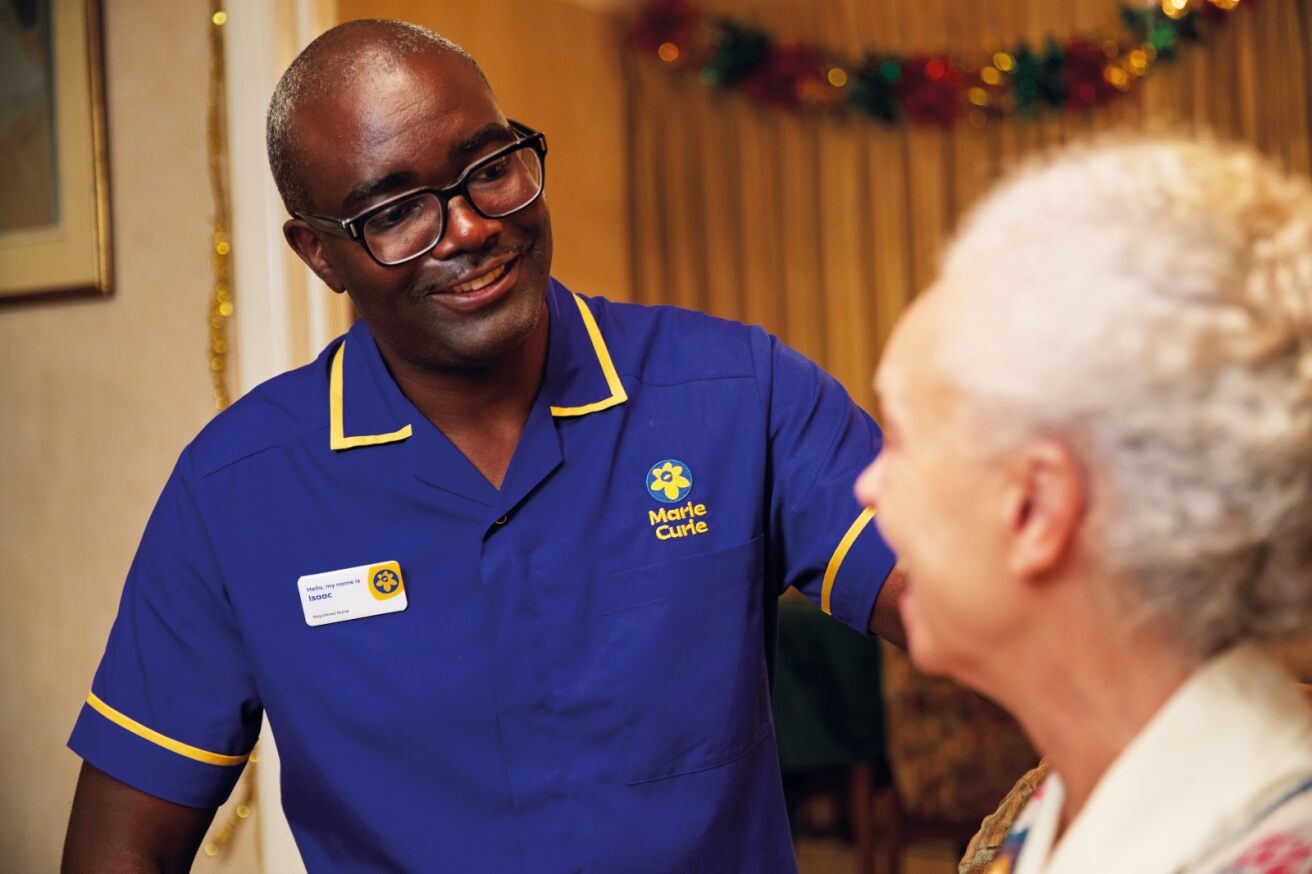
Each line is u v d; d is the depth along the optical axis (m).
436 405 1.28
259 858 2.50
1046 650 0.62
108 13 2.59
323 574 1.28
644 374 1.35
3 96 2.70
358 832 1.29
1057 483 0.58
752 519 1.33
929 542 0.63
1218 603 0.57
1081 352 0.56
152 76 2.55
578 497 1.29
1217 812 0.57
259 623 1.30
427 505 1.28
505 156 1.19
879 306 4.99
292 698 1.30
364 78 1.18
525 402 1.30
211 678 1.34
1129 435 0.56
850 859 3.86
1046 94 4.66
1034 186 0.62
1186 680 0.60
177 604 1.34
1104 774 0.63
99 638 2.70
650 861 1.26
